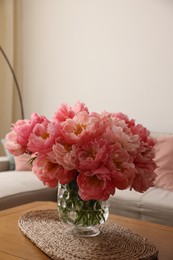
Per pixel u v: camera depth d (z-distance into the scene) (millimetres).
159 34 3174
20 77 3996
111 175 1135
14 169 3086
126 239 1367
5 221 1558
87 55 3566
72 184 1271
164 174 2533
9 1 3898
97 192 1127
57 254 1178
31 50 3920
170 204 2137
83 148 1157
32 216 1583
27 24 3928
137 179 1210
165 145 2650
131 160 1171
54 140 1178
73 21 3631
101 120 1193
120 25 3369
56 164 1199
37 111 3916
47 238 1323
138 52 3287
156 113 3219
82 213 1283
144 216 2201
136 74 3307
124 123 1222
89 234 1367
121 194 2305
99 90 3518
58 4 3715
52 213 1650
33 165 1280
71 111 1266
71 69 3672
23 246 1285
